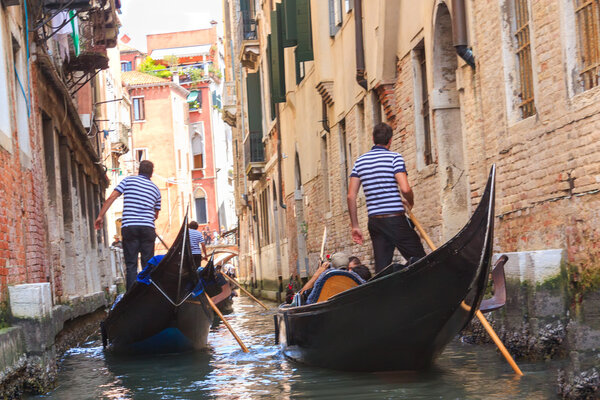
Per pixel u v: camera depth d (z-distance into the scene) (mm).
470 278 6879
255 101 32031
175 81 69500
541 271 7859
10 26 10750
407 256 8102
